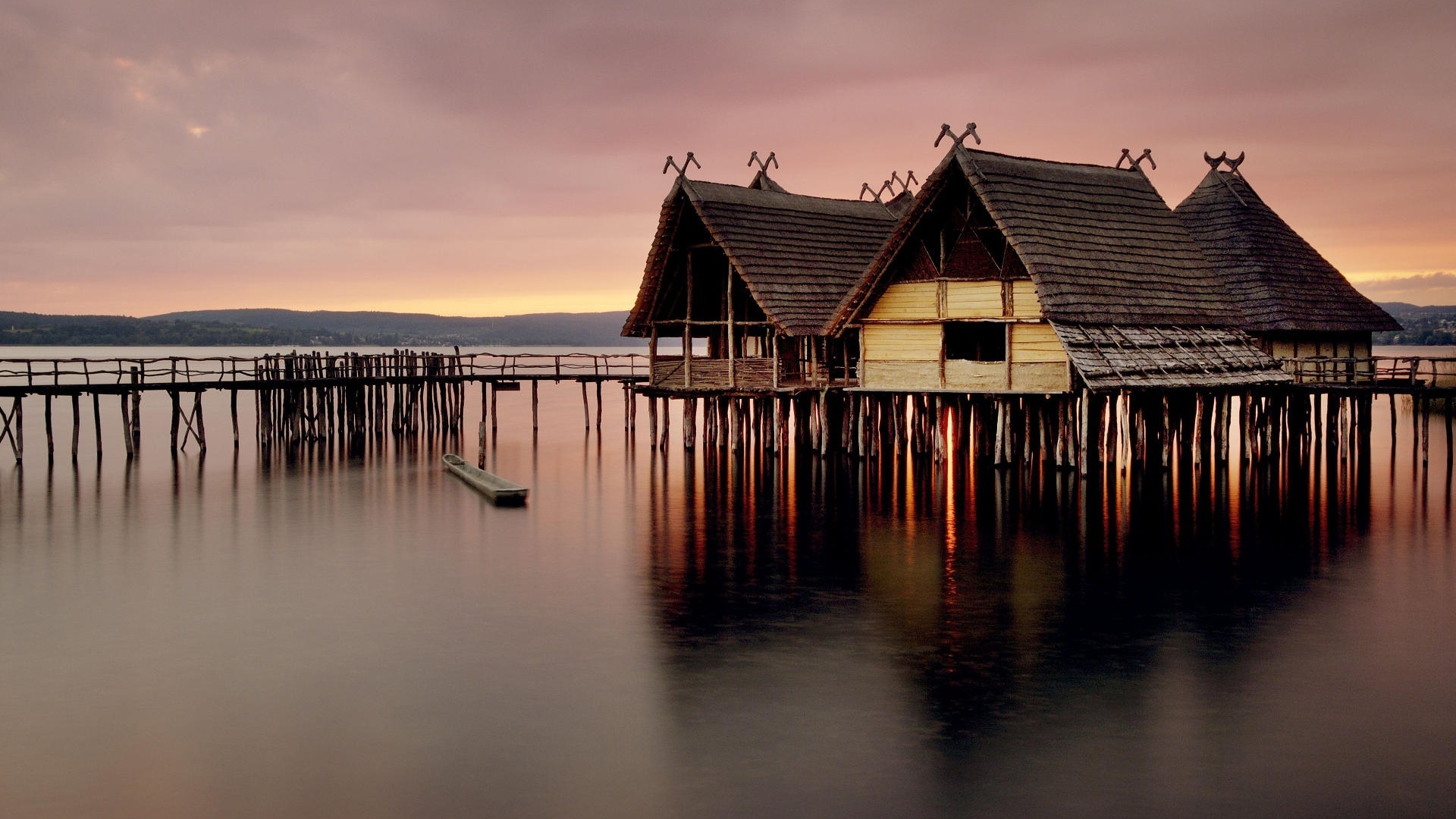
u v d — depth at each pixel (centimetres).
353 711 1767
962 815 1419
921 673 1900
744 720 1708
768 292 4069
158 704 1808
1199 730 1656
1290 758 1570
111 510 3522
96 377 11844
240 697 1836
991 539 2939
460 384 5825
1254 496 3525
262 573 2675
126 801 1487
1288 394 4291
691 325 4294
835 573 2605
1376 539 2922
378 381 5266
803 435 4400
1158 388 3500
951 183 3716
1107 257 3781
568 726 1694
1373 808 1434
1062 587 2469
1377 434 5678
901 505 3412
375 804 1468
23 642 2136
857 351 4266
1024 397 3797
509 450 5103
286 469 4459
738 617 2248
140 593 2495
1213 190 4869
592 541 2998
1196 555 2753
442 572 2664
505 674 1923
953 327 3941
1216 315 4044
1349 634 2114
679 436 5953
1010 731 1659
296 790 1509
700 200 4119
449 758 1596
